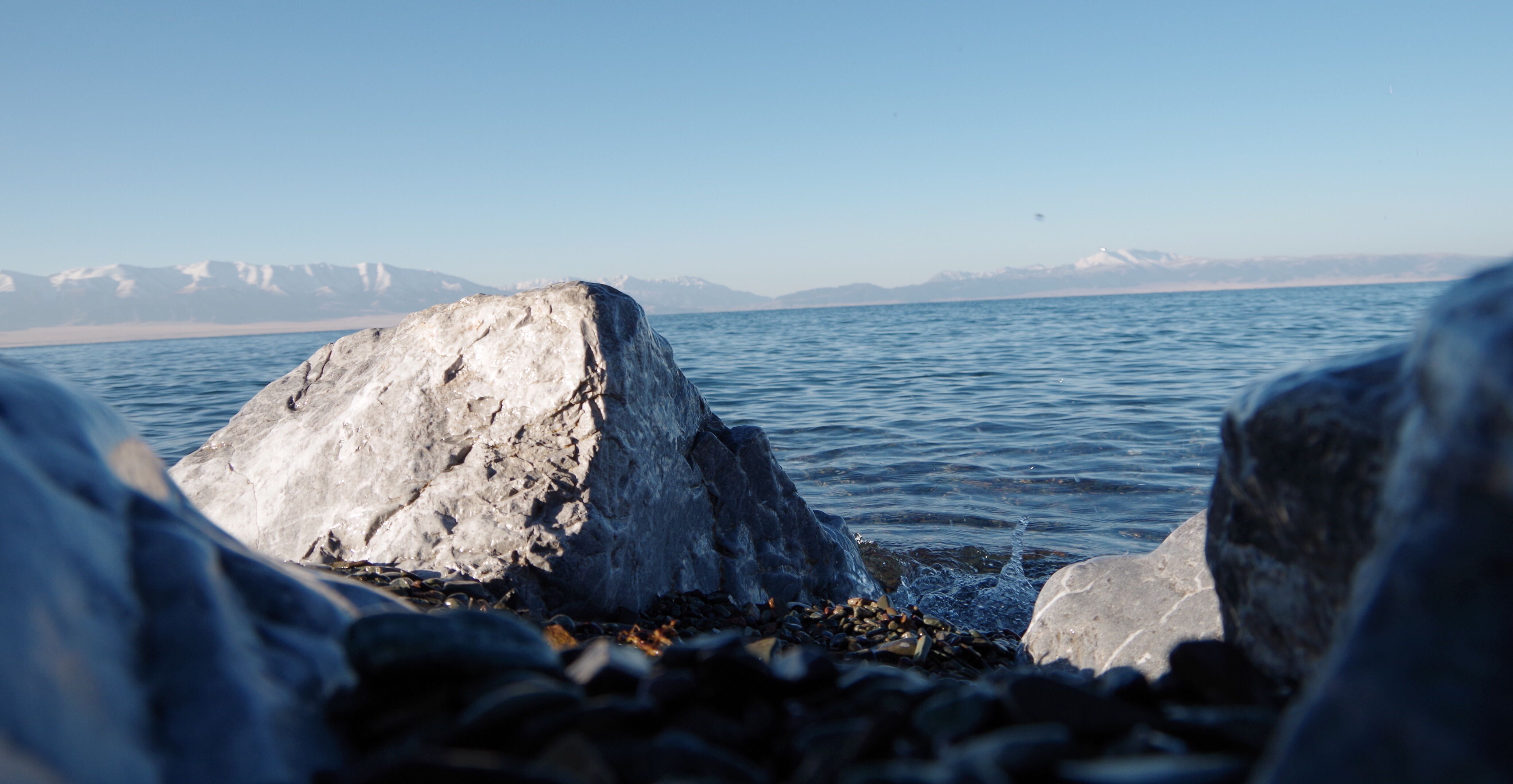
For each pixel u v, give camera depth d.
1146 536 11.16
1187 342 44.72
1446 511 1.40
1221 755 1.79
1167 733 1.86
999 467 15.17
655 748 1.75
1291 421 2.19
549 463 6.37
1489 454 1.36
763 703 2.19
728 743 1.97
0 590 1.51
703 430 8.02
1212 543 2.67
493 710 1.79
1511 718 1.16
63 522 1.85
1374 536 1.95
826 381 31.36
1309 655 2.22
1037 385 26.94
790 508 8.22
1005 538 11.28
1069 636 5.11
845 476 15.09
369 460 6.71
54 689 1.48
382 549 6.27
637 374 6.89
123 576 1.94
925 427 19.64
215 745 1.63
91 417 2.38
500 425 6.64
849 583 8.48
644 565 6.57
